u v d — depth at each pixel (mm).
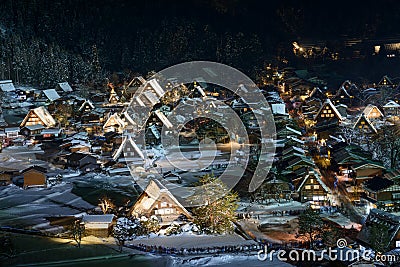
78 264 30578
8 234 35406
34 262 30812
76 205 42250
